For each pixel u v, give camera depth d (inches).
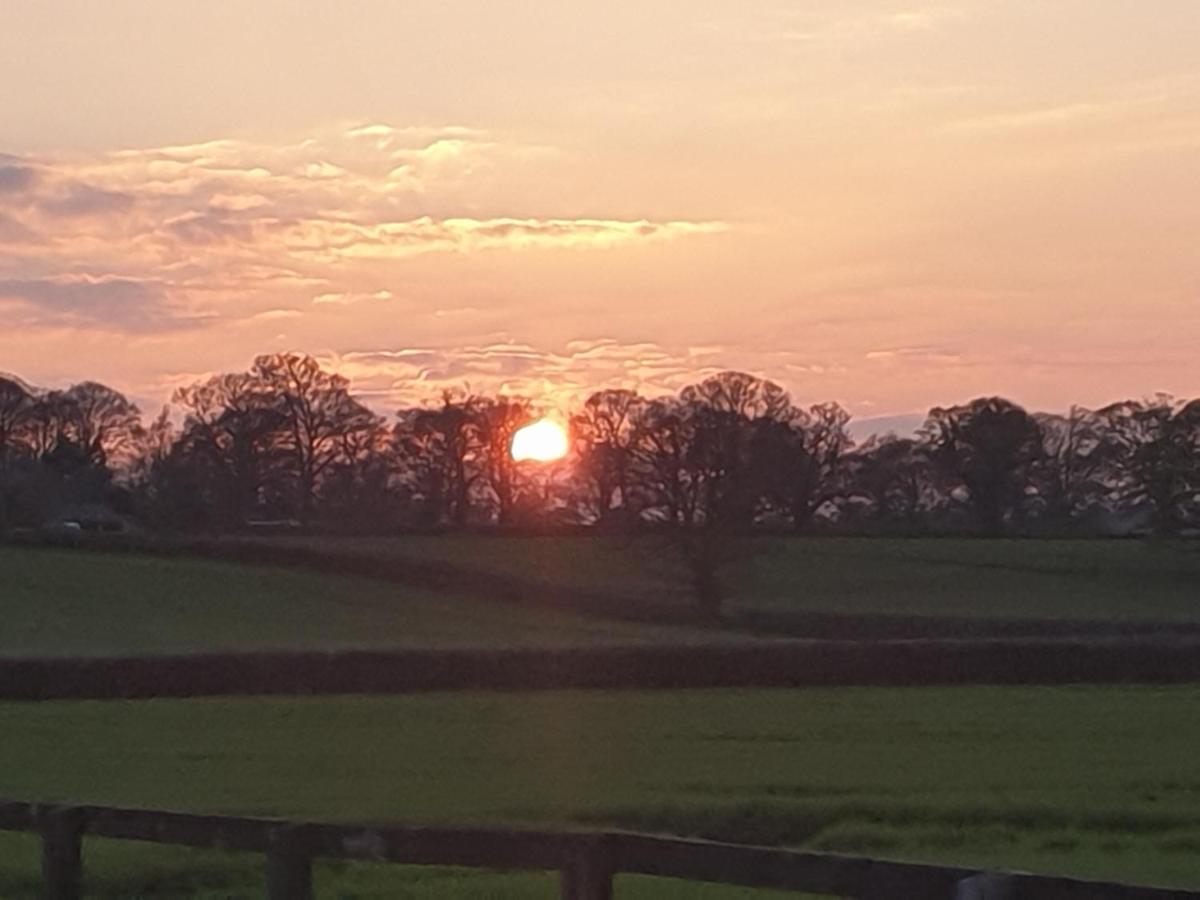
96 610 2549.2
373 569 2960.1
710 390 2861.7
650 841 250.5
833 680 1846.7
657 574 2775.6
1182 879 630.5
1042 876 210.7
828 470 3284.9
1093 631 2413.9
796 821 831.7
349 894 570.9
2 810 333.1
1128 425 3410.4
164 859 633.0
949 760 1099.9
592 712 1508.4
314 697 1713.8
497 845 267.1
